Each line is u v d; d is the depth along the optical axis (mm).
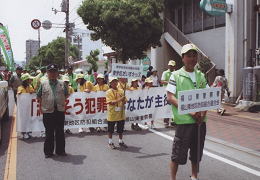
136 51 20906
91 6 20250
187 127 4758
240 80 15906
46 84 7160
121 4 19406
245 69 14297
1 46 27422
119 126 8109
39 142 8828
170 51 23984
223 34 19047
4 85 10031
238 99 15453
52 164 6746
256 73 14141
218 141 8492
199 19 21391
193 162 5035
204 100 4652
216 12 15445
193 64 4832
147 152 7598
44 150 7285
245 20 15688
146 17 19562
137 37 19844
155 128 10633
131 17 19219
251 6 15695
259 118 12086
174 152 4844
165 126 10828
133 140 8898
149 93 10539
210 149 7738
